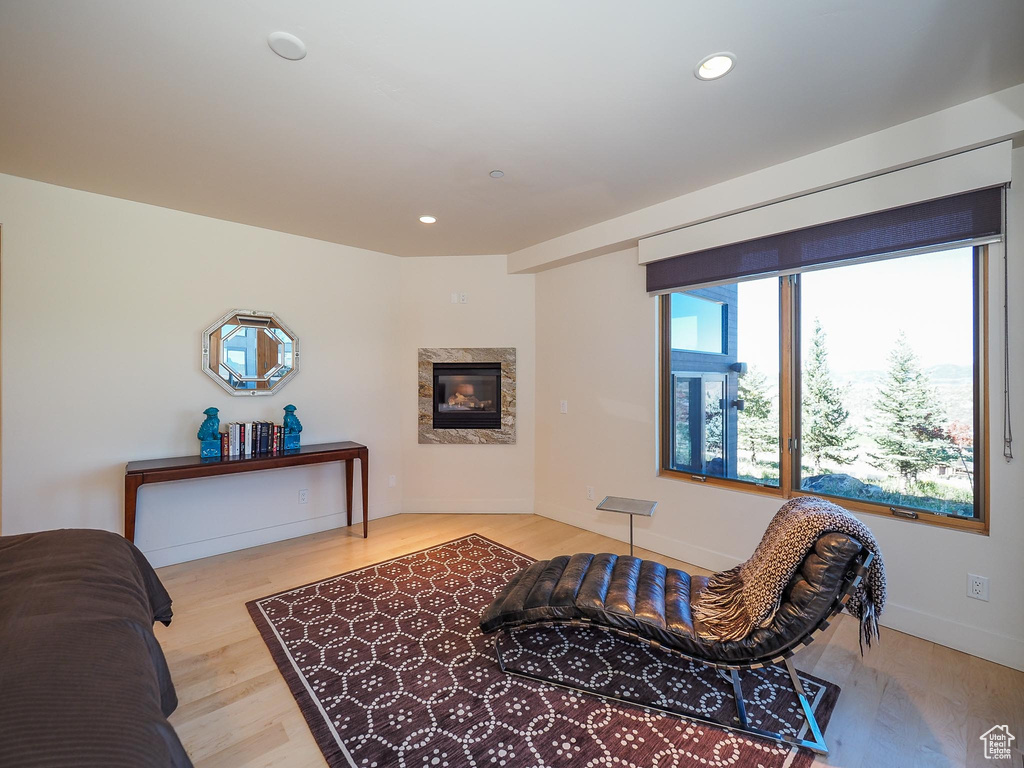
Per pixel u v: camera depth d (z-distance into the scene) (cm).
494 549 352
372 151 240
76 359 291
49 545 170
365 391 421
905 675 202
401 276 442
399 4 144
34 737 81
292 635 233
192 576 303
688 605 199
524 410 444
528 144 234
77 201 290
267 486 367
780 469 287
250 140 229
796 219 259
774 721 174
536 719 175
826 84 188
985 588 213
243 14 148
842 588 163
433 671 204
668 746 163
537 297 441
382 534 387
